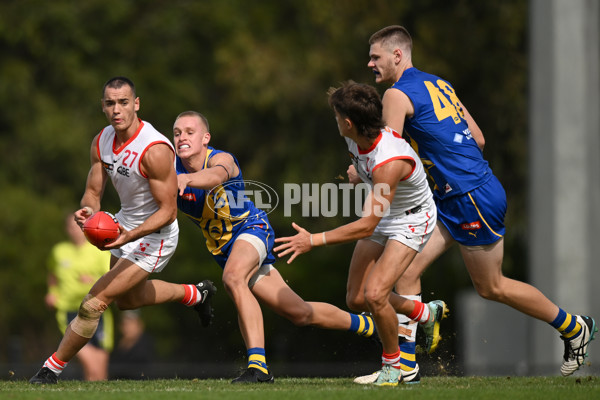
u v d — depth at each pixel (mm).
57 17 76000
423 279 66938
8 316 72750
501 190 24062
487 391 20641
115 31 81250
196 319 76562
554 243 41625
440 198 24156
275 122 76688
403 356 24031
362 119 21266
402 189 22094
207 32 83188
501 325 43375
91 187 22984
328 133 71625
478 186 23719
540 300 24859
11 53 78062
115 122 21641
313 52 69438
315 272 74875
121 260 23141
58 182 76000
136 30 81875
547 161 41938
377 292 21844
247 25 81812
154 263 23203
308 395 19734
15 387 22391
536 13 42438
